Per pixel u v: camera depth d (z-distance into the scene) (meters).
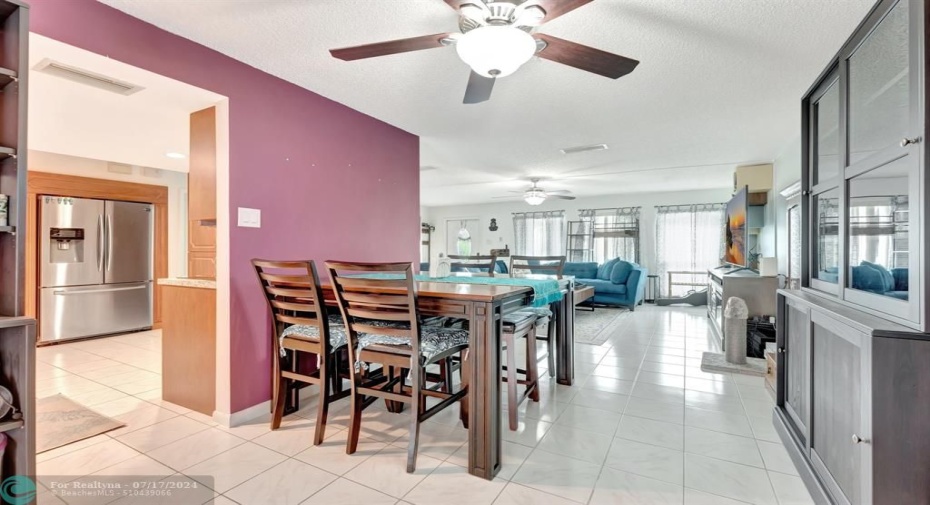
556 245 8.96
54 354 4.07
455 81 2.72
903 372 1.26
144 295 5.18
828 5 1.87
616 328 5.32
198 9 1.92
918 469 1.25
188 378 2.65
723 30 2.08
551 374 3.29
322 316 2.17
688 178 6.29
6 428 1.37
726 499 1.71
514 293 2.12
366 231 3.36
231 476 1.88
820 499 1.64
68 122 3.17
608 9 1.90
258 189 2.54
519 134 3.96
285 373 2.38
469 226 10.05
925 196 1.23
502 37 1.52
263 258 2.57
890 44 1.48
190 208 2.71
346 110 3.17
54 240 4.48
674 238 7.84
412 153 3.92
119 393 2.95
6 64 1.42
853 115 1.75
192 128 2.68
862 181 1.67
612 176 6.15
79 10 1.82
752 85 2.77
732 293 4.06
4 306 1.44
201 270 2.76
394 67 2.52
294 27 2.08
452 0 1.50
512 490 1.78
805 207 2.31
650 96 2.97
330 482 1.83
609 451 2.11
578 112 3.33
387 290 1.97
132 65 1.99
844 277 1.78
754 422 2.46
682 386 3.11
